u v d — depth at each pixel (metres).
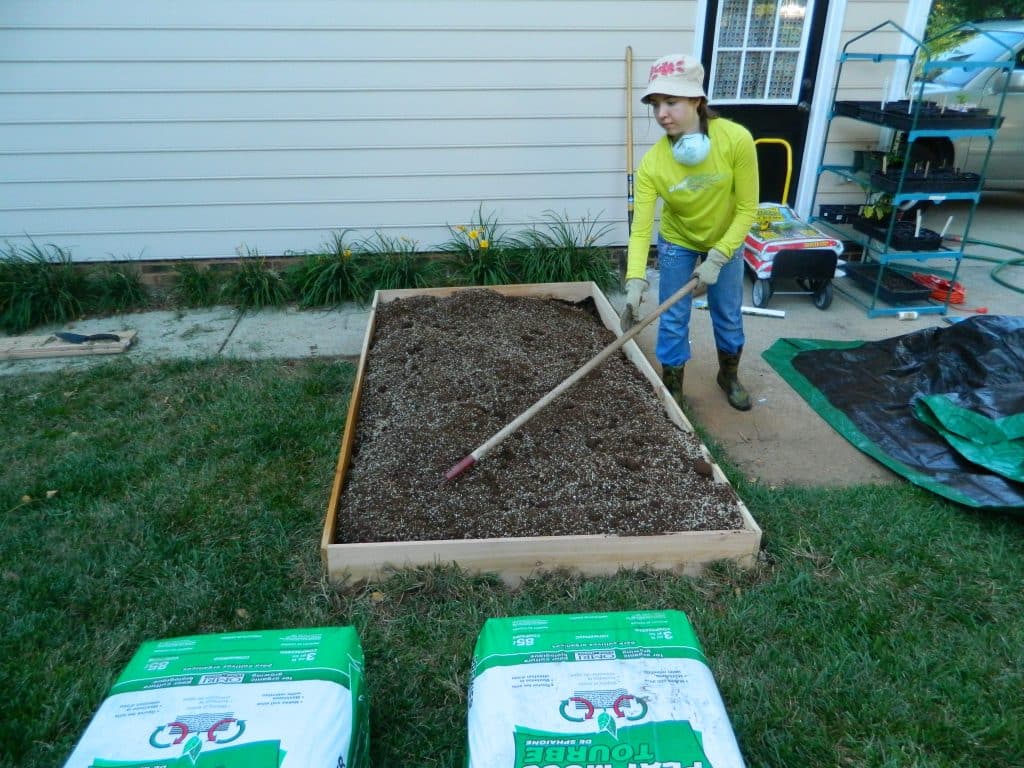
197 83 5.09
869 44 5.42
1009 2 8.05
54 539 2.84
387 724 2.06
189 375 4.21
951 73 6.42
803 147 5.81
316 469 3.25
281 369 4.29
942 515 2.88
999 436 3.17
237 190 5.43
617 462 3.00
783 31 5.39
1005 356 3.75
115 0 4.79
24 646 2.33
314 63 5.10
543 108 5.37
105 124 5.14
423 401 3.47
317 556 2.71
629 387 3.63
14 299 4.95
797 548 2.69
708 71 5.52
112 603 2.51
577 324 4.46
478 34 5.10
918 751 1.95
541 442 3.12
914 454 3.33
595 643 1.77
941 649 2.25
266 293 5.23
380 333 4.34
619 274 5.74
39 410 3.84
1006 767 1.91
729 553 2.57
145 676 1.66
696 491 2.83
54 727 2.07
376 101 5.25
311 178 5.45
